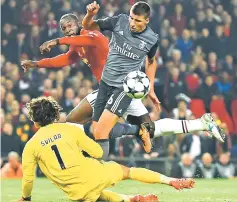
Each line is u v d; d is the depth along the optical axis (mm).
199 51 48344
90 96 24469
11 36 48062
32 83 44688
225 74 46469
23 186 20375
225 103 45188
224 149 39719
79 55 24453
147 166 37969
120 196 20438
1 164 38688
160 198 23359
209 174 37438
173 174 37469
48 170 19844
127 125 23875
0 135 39281
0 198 24141
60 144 19781
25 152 19969
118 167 20375
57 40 23312
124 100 23188
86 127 31516
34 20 49031
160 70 45344
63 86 43719
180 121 24766
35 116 20062
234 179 34750
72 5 49969
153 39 23062
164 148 38656
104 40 23766
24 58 47344
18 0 49594
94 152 20062
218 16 50969
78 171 19672
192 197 23938
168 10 50281
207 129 24844
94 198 19797
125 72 23234
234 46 49688
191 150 38469
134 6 22688
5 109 42344
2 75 45125
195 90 44719
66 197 24109
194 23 49969
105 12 50062
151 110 41250
